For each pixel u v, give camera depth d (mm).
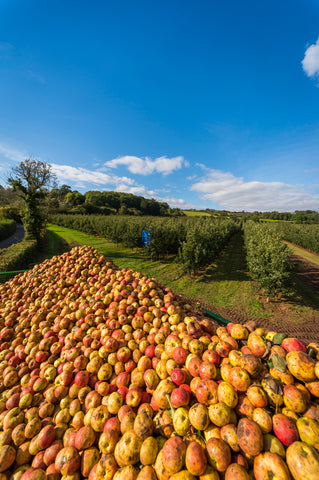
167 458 1423
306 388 1575
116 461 1612
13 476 1672
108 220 29469
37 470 1636
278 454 1319
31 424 1944
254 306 8734
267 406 1560
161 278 12336
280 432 1376
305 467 1162
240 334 2094
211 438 1478
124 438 1640
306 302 9344
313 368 1521
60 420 2023
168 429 1705
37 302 4160
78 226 38219
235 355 1858
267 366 1800
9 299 4684
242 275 13125
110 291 3904
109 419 1895
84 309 3475
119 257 17500
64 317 3369
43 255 18016
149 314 3000
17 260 11016
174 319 2803
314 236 24047
